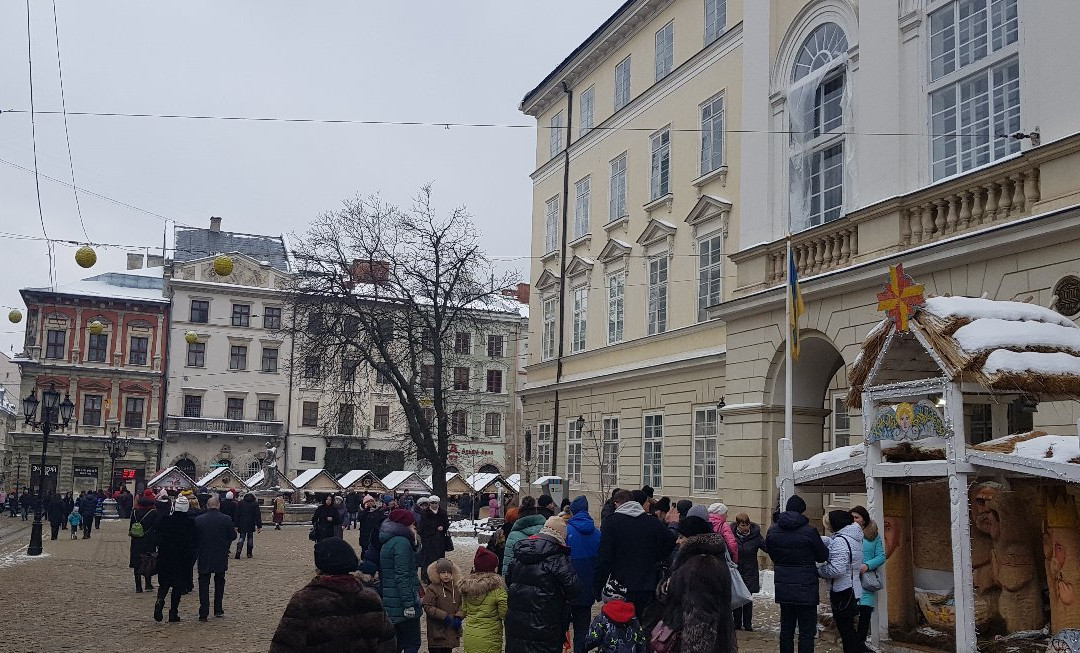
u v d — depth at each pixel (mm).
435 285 40875
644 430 30938
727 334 22969
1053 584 10391
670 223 30016
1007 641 10930
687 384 28422
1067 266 14078
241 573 23359
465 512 47344
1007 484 11781
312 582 5914
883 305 12117
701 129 28656
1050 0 15039
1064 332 11453
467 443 79562
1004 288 15117
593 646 8547
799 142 21375
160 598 14781
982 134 16469
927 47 17766
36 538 29219
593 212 35750
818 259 19797
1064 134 14617
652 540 10094
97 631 13852
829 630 13234
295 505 54000
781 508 13586
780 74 22266
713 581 7742
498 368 80938
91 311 77125
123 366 77188
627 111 33406
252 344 79375
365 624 5820
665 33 31391
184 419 76500
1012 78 15938
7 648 12391
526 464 40281
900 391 11836
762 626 14711
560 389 37469
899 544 12555
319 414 80125
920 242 17109
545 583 8641
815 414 21328
